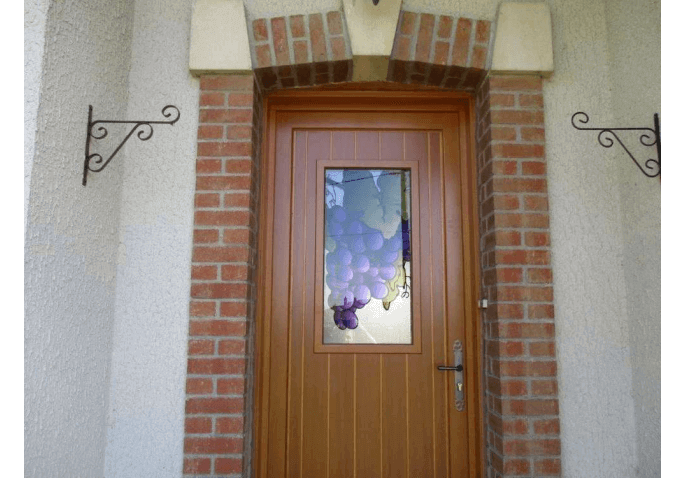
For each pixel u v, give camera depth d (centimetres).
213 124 212
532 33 218
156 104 217
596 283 210
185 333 204
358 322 233
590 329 207
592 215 214
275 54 215
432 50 216
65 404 166
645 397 195
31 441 146
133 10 221
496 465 203
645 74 199
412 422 224
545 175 211
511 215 208
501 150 212
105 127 196
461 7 221
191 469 191
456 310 232
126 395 199
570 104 221
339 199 242
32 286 148
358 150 244
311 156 242
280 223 237
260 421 218
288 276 233
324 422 223
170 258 208
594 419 202
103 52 195
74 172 173
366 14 213
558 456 194
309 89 238
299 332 230
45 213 155
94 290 186
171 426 198
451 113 243
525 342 201
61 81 166
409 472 221
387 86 236
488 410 215
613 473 198
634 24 205
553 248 212
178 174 213
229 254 204
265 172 235
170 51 221
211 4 216
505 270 204
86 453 180
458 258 236
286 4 220
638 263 201
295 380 226
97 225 189
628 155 208
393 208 241
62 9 166
